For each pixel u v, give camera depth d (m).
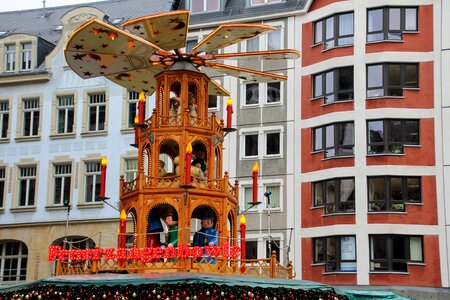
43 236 49.53
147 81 24.31
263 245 47.50
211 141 22.30
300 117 48.38
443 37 46.25
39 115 51.31
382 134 45.78
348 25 47.34
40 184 50.28
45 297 20.50
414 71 46.38
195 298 19.56
